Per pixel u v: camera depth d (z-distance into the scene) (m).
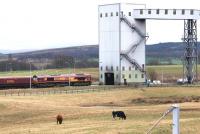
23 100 168.75
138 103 181.75
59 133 95.56
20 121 136.00
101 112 143.12
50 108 154.62
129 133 88.25
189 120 106.19
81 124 111.88
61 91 196.12
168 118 119.62
